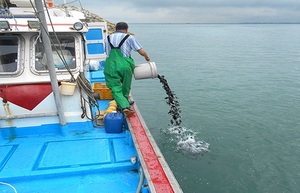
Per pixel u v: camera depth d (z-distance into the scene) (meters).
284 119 11.25
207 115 11.69
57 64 4.72
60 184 3.55
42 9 3.72
